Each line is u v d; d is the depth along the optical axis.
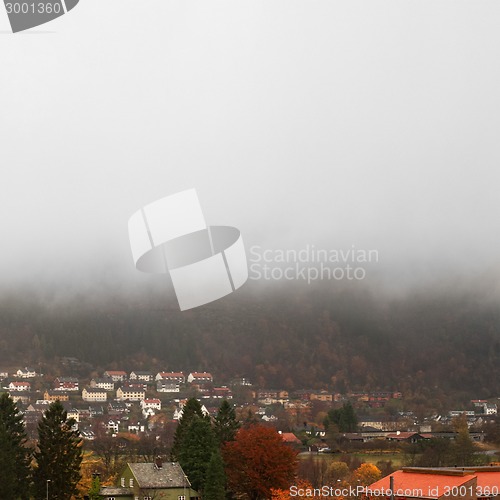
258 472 135.12
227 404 156.38
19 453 129.50
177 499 131.50
